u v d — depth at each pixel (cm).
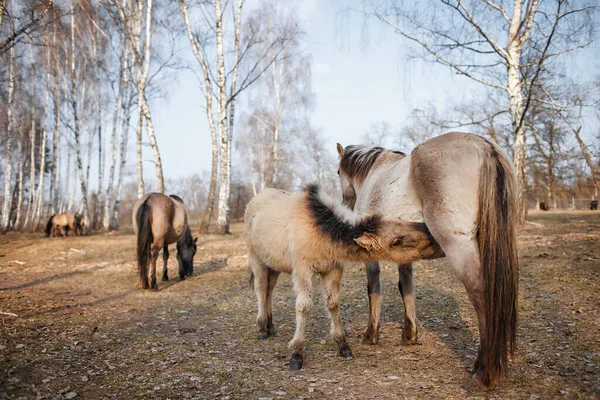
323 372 397
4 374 382
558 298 584
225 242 1590
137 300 745
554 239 1109
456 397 328
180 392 354
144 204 846
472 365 395
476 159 347
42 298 746
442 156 363
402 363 411
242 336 525
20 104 3000
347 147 566
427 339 480
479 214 340
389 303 649
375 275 475
